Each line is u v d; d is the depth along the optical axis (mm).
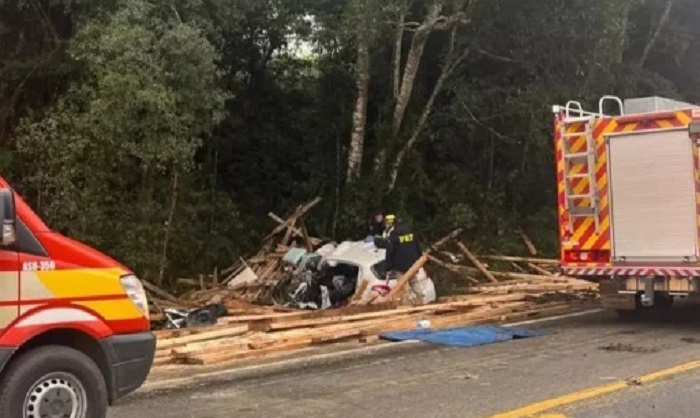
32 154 14578
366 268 14172
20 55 16469
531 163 21234
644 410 6887
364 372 8859
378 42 18906
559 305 13906
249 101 21344
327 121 21125
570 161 12281
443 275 16609
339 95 21094
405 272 14000
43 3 16172
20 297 5566
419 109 20516
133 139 14125
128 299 6109
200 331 10820
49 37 16375
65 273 5789
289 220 18672
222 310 13312
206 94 14727
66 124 14258
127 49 13586
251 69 21281
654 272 11414
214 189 18703
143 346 6137
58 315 5715
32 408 5570
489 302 13711
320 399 7551
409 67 18953
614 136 11844
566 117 12344
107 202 14742
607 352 9812
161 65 14047
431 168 21406
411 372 8805
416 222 19734
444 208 20375
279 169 21453
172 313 13266
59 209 14273
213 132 19172
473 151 21812
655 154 11508
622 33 19109
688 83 25922
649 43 23766
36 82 16453
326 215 19562
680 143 11312
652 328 11828
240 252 18250
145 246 15031
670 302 12930
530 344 10570
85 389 5793
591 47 18891
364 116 19422
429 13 18172
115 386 6000
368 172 20219
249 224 19469
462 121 20109
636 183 11656
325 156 21078
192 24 14891
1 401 5445
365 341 10930
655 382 7969
